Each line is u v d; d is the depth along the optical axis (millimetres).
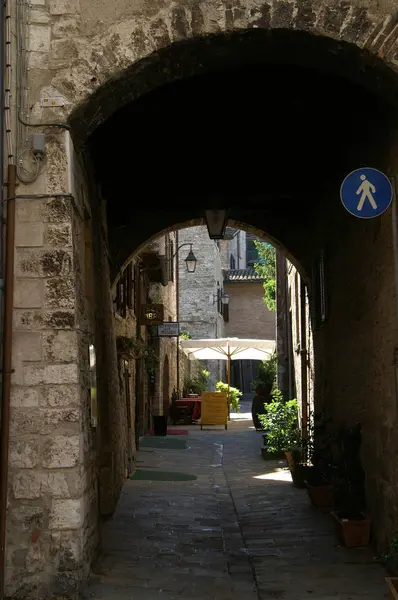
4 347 5484
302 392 13766
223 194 10961
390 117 6402
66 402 5488
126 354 12266
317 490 9047
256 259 55531
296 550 7129
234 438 19281
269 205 12391
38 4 5871
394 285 6305
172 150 9523
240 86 7672
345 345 8812
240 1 5801
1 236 5605
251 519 8727
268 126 8758
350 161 8352
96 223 8328
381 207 5727
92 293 7148
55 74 5812
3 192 5660
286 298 18828
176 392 25906
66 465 5422
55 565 5332
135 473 12609
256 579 6168
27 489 5406
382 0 5773
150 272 19500
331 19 5758
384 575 6164
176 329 21047
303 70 7188
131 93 6141
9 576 5320
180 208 11992
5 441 5391
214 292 34125
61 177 5695
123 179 10461
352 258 8289
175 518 8742
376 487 7043
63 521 5371
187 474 12750
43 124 5742
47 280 5602
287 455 12344
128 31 5840
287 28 5762
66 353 5535
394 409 6340
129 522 8414
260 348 25281
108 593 5637
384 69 5801
